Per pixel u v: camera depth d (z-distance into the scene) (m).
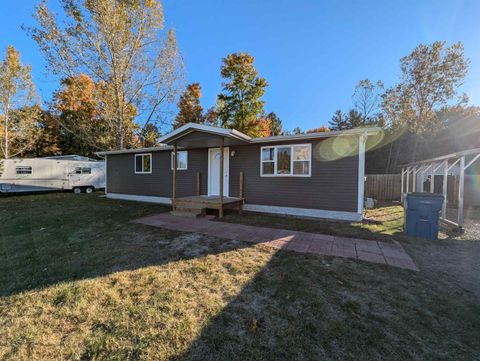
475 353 1.93
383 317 2.37
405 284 3.06
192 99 22.36
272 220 6.89
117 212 8.00
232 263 3.69
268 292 2.83
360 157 6.73
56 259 3.81
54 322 2.27
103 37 13.62
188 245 4.55
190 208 7.62
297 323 2.27
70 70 13.72
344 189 6.95
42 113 21.03
